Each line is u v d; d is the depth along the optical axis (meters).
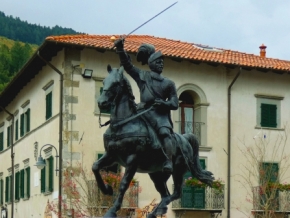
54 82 34.16
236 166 36.16
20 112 42.34
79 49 32.94
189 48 37.66
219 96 36.25
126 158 12.48
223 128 36.16
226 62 35.09
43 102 36.22
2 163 48.06
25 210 40.03
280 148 37.44
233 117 36.47
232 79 36.62
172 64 35.22
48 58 34.28
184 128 35.41
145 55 13.59
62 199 31.30
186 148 13.91
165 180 13.79
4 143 47.66
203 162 35.41
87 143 32.97
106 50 32.84
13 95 43.41
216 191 34.75
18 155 42.66
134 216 32.41
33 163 38.19
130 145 12.38
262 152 36.50
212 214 34.97
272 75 37.78
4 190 46.88
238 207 35.62
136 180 33.50
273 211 32.25
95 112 33.22
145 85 13.08
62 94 32.72
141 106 12.93
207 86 36.00
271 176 36.66
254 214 35.34
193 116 36.12
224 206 35.28
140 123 12.59
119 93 12.52
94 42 32.75
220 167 35.78
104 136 12.73
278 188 34.66
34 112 38.41
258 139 36.81
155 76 13.16
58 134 33.12
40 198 36.19
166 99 13.26
